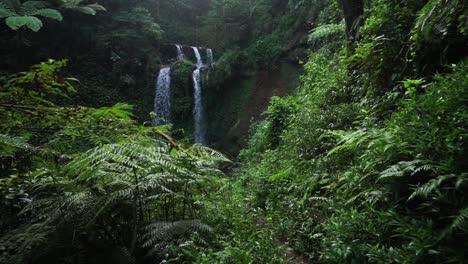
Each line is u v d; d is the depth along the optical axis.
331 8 9.84
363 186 2.84
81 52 17.08
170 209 3.28
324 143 4.63
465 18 3.12
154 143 3.55
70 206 2.65
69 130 3.09
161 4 22.27
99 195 2.84
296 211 3.59
